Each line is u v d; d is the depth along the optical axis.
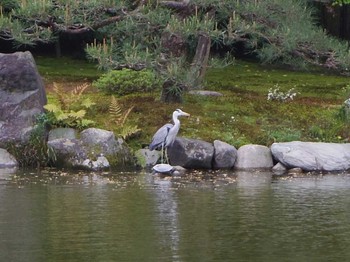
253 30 18.44
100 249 11.24
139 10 18.88
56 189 15.75
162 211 13.68
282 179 17.30
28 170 18.20
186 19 18.59
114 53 18.69
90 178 17.17
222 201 14.56
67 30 18.97
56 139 18.81
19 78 19.27
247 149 18.98
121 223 12.77
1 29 18.62
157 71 19.30
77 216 13.27
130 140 19.34
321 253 11.04
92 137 18.72
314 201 14.59
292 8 19.17
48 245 11.46
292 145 18.98
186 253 11.03
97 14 18.97
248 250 11.20
